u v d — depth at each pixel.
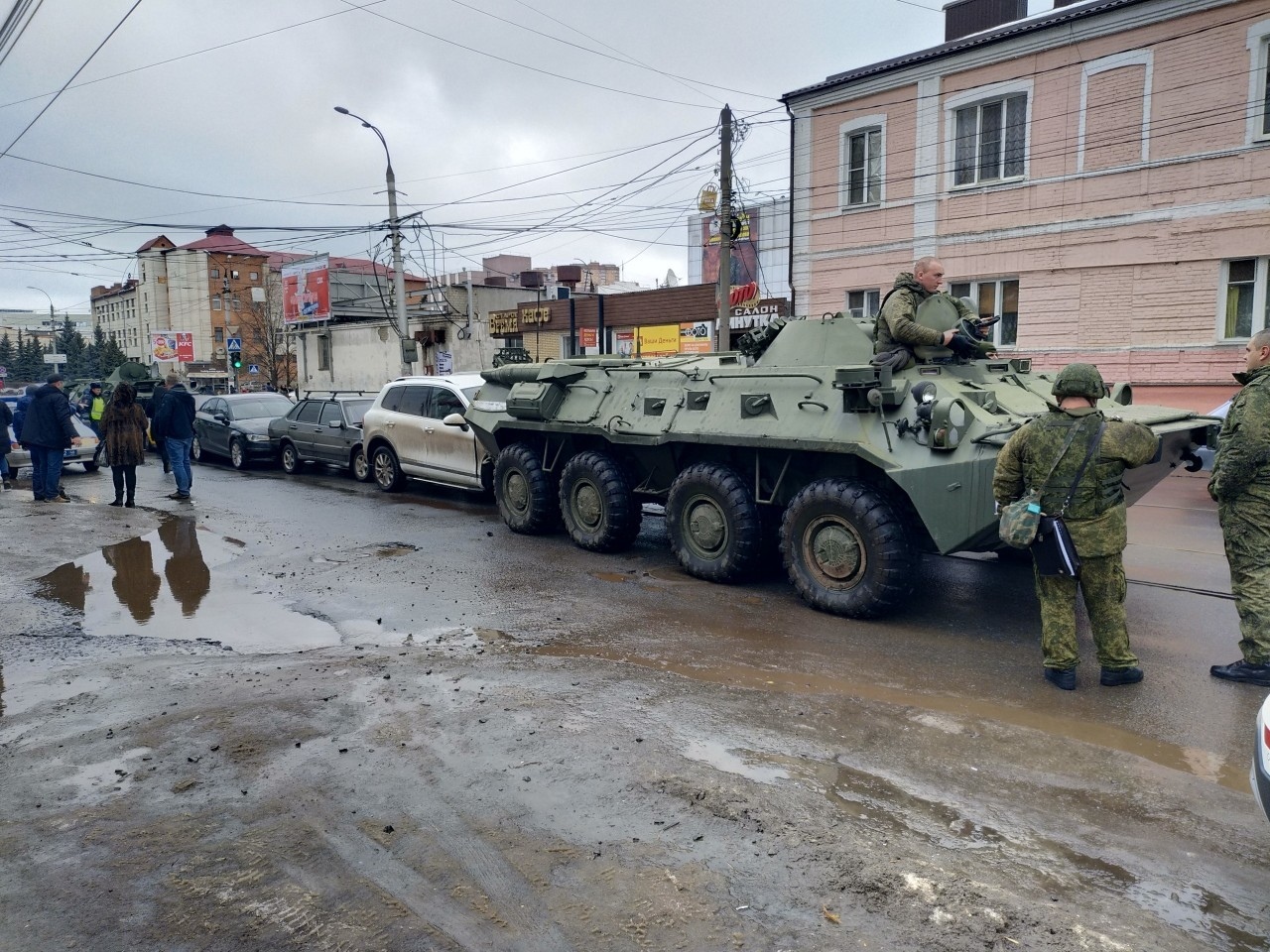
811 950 2.75
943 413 5.73
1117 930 2.84
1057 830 3.46
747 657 5.60
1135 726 4.49
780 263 29.91
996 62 16.89
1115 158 15.73
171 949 2.80
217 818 3.61
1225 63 14.48
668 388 7.88
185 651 5.95
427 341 33.19
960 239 17.77
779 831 3.44
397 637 6.18
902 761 4.07
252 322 52.81
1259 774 2.91
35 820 3.63
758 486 7.16
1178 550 8.43
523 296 34.62
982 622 6.33
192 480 15.24
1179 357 15.44
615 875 3.16
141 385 20.34
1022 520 4.87
